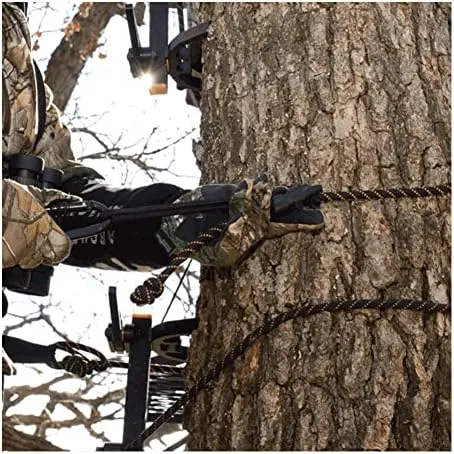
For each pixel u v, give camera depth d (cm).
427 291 211
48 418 501
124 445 215
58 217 224
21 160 231
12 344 247
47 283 241
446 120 233
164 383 255
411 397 201
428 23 249
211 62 264
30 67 240
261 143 237
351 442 199
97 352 251
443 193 218
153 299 194
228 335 221
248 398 212
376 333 206
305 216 208
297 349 210
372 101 232
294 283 216
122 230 232
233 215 204
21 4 258
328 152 228
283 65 244
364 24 243
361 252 214
